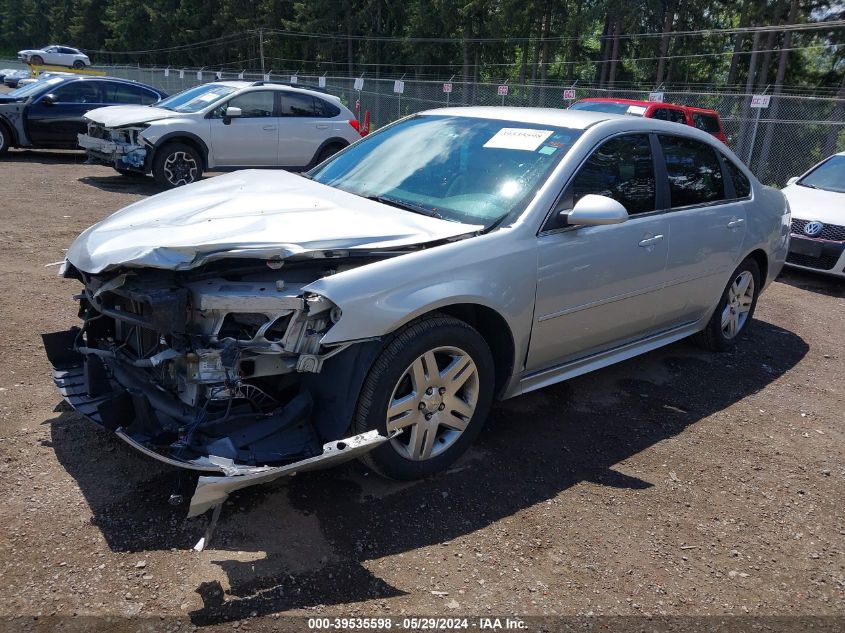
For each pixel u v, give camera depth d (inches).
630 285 165.3
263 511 120.4
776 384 198.4
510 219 141.6
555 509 128.7
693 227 181.2
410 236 128.6
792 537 127.8
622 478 141.7
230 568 105.7
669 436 161.8
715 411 177.5
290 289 115.9
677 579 113.3
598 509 130.0
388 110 1150.3
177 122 426.6
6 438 135.8
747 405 182.7
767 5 1262.3
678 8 1380.4
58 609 95.3
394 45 1860.2
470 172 155.9
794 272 348.8
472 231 135.6
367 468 136.7
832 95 1301.7
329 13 1932.8
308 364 112.5
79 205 374.6
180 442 108.5
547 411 169.0
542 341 148.9
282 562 108.0
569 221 141.6
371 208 142.9
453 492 131.0
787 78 1386.6
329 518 120.0
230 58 2372.0
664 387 189.5
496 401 165.0
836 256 312.3
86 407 124.0
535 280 141.3
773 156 783.1
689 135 187.9
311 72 2098.9
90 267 118.7
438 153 165.2
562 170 149.2
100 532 111.3
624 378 193.3
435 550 114.3
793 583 115.2
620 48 1504.7
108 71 1792.6
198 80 1460.4
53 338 140.7
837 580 116.9
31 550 106.1
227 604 98.6
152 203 145.1
